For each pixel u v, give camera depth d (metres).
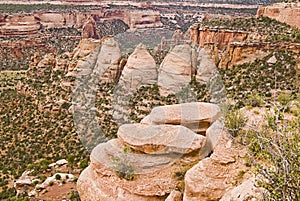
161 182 11.38
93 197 12.03
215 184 10.54
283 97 11.11
